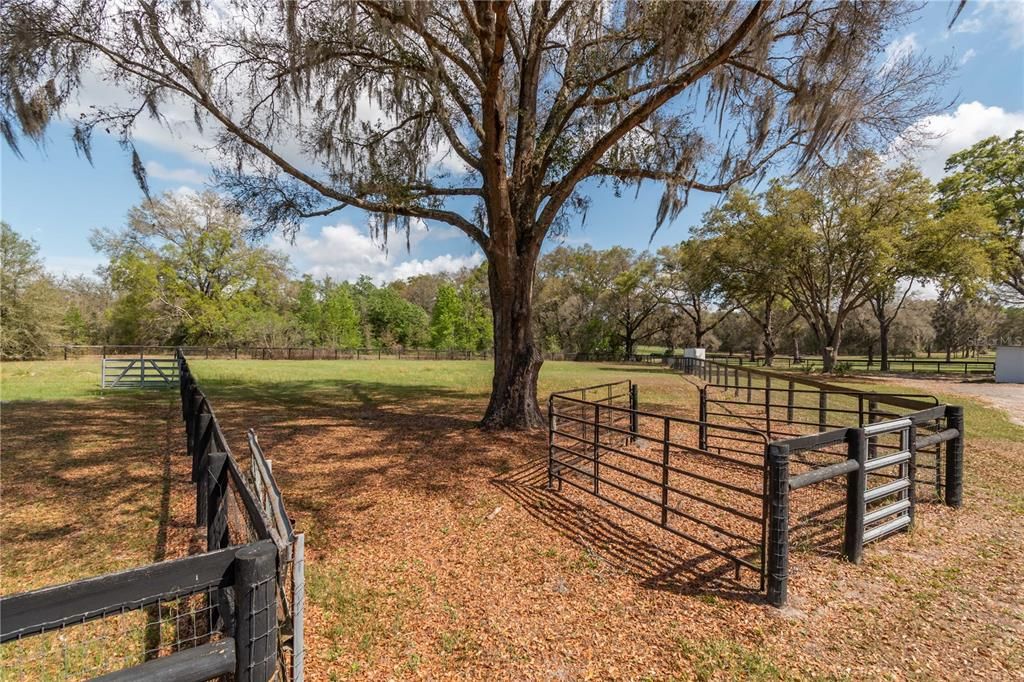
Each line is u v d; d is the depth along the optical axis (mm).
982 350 59938
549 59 10336
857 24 5973
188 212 37562
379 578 3783
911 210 23219
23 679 2576
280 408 12461
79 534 4559
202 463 4633
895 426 4277
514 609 3326
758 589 3523
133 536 4520
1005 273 26828
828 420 10430
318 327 48438
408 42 7836
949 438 5031
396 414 11672
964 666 2662
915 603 3312
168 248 37375
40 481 6129
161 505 5320
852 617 3148
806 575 3707
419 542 4453
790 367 34875
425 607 3361
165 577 1499
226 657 1513
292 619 1859
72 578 3773
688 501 5492
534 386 9805
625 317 48500
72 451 7711
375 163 8812
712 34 7133
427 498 5629
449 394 15969
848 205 24219
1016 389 18484
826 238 26297
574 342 50125
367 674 2674
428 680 2627
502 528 4754
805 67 6703
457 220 9711
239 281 40469
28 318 29625
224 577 1595
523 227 9523
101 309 49125
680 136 9211
